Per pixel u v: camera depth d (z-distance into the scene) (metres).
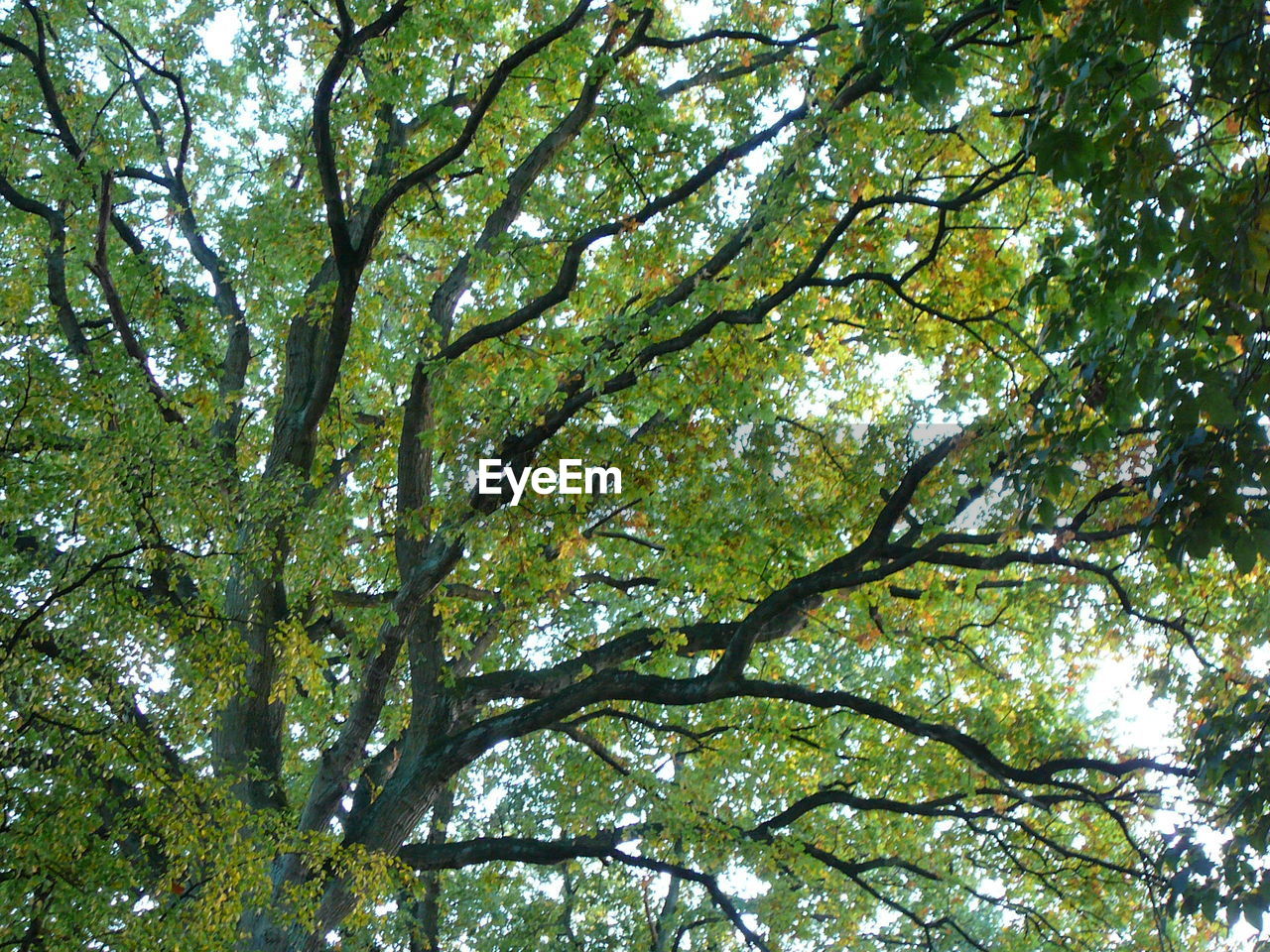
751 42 16.70
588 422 14.43
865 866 17.16
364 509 17.52
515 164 17.17
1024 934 17.06
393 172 15.63
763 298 13.23
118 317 13.95
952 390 15.06
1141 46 7.70
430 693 14.77
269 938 12.78
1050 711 17.56
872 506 15.56
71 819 9.80
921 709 18.00
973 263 14.38
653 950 24.62
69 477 11.20
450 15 15.45
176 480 11.12
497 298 16.88
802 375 17.27
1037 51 9.58
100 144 14.95
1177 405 7.12
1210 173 9.17
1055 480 8.73
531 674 15.22
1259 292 7.26
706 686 13.84
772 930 19.56
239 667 11.20
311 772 19.20
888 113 12.79
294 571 13.40
